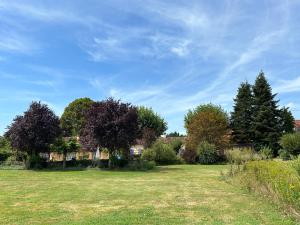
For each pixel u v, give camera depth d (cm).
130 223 938
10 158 3528
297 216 967
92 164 3269
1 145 3741
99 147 3200
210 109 5259
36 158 3241
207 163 4025
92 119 3100
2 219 1000
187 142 4481
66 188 1719
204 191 1605
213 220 984
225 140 4459
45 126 3228
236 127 5294
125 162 3198
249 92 5397
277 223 925
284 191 1073
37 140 3198
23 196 1450
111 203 1275
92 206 1212
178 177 2319
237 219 992
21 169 3166
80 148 3366
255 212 1086
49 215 1055
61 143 3334
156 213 1084
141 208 1172
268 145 5038
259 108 5166
